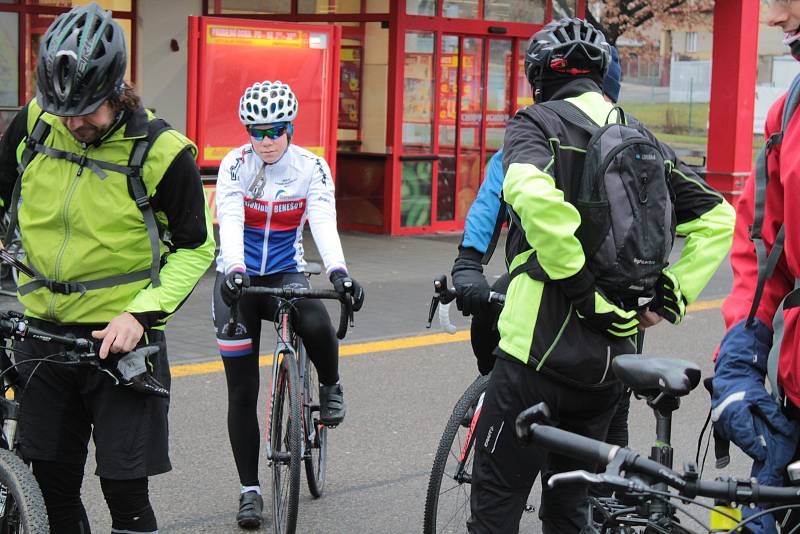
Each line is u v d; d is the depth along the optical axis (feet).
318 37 41.75
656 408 9.09
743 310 10.23
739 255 10.54
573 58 12.19
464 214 53.72
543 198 10.98
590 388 11.77
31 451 12.41
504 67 54.13
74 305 12.20
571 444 7.92
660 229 11.48
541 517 13.12
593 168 11.40
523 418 8.11
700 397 25.11
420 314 33.40
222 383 25.09
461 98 52.70
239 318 17.19
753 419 9.52
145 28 52.26
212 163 39.50
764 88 60.29
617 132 11.54
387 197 50.96
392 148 50.44
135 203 12.10
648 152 11.53
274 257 17.38
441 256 45.14
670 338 31.30
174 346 28.40
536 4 54.60
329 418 17.48
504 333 11.93
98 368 12.10
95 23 11.76
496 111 54.13
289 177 17.16
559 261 11.12
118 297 12.23
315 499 18.42
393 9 49.60
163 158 12.09
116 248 12.16
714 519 9.73
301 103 41.88
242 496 17.33
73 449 12.73
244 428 17.30
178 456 20.30
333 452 20.76
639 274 11.41
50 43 11.56
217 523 17.26
